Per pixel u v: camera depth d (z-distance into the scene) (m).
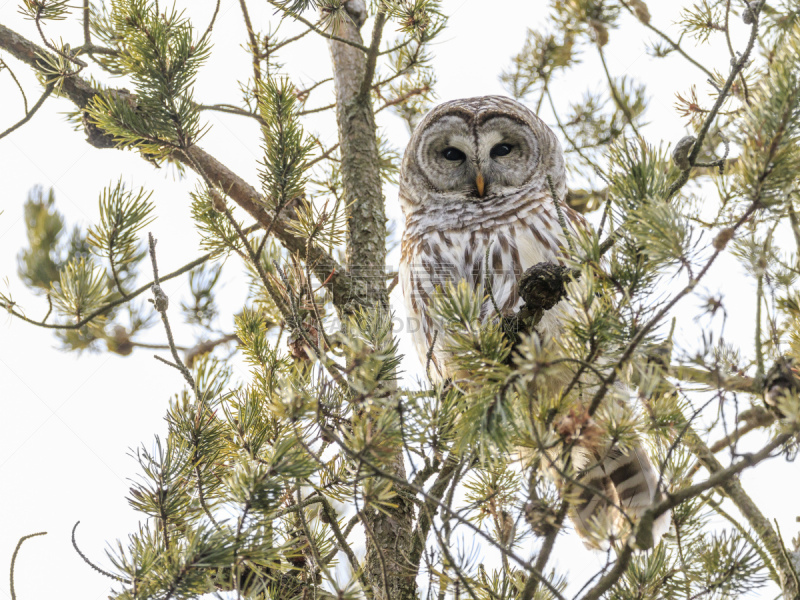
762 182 3.68
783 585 5.20
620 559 4.06
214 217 6.56
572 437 3.98
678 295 3.67
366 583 5.58
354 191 8.05
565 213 9.34
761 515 5.75
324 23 7.81
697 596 5.09
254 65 7.75
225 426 5.56
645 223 3.84
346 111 8.34
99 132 7.59
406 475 6.36
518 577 5.21
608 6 7.55
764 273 4.31
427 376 4.89
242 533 4.52
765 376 4.23
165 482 5.21
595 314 3.93
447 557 4.25
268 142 6.23
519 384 3.88
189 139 6.19
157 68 6.00
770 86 3.80
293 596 5.36
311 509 5.88
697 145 4.36
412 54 8.32
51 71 7.16
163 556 4.68
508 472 5.61
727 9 5.39
